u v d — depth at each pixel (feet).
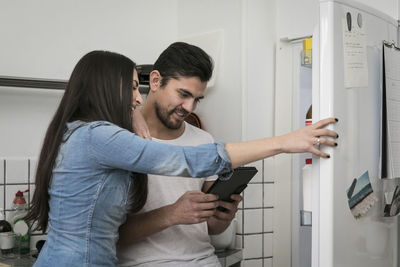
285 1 8.11
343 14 4.50
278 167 8.20
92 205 3.84
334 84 4.36
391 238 5.60
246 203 7.91
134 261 4.83
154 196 5.04
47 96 7.29
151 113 5.20
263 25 8.05
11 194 7.02
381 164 5.06
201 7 8.51
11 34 7.13
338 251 4.44
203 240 5.27
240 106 7.84
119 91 4.09
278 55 8.17
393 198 5.45
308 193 4.69
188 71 4.85
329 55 4.35
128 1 8.27
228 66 8.05
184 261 4.93
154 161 3.72
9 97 7.04
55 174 3.93
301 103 8.09
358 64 4.66
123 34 8.21
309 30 7.75
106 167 3.83
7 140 7.03
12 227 6.88
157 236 4.94
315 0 7.64
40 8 7.36
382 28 5.21
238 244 7.91
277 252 8.19
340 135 4.39
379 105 5.09
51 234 3.98
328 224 4.34
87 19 7.80
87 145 3.79
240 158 3.95
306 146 4.06
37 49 7.32
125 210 4.19
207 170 3.84
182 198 4.70
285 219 8.21
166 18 8.73
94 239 3.90
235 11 7.95
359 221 4.79
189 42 8.66
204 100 8.43
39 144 7.23
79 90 4.08
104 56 4.18
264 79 8.08
